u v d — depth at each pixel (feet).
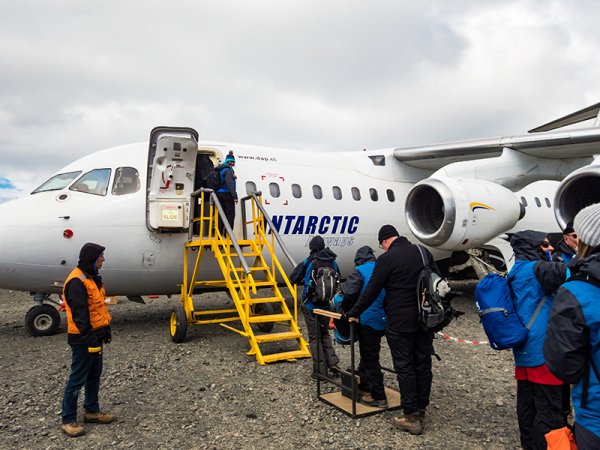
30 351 22.29
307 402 15.90
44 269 23.80
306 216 29.55
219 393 16.74
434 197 29.45
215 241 22.98
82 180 25.43
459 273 43.32
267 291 39.86
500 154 31.78
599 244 7.45
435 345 23.25
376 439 13.21
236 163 28.35
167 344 23.32
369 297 13.74
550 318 7.68
